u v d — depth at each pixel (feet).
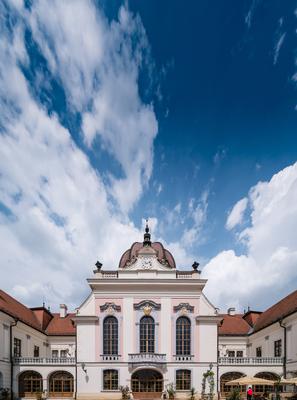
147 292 173.37
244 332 216.74
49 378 167.02
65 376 167.84
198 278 174.50
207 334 169.58
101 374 164.35
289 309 168.55
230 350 213.46
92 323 169.78
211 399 155.33
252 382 131.75
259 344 197.88
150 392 163.73
